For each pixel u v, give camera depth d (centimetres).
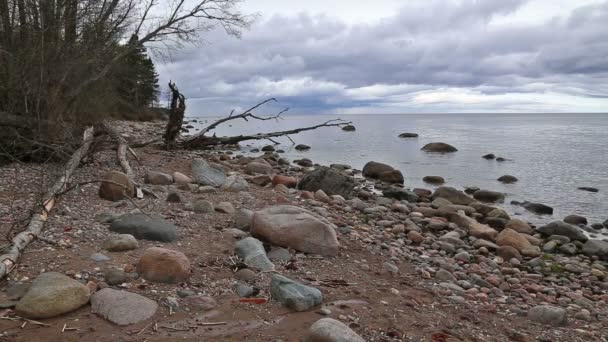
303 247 636
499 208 1336
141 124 3894
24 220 603
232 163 1825
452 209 1176
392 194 1435
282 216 658
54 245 550
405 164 2419
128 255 545
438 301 547
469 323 495
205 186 1034
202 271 527
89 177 1012
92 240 582
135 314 408
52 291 404
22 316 392
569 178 1994
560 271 827
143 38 1669
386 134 5116
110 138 1442
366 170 1953
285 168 1933
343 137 4572
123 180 823
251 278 518
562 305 628
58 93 1247
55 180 846
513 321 528
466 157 2725
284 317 438
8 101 1157
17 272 470
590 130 6053
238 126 6869
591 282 774
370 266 645
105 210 729
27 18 1243
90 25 1428
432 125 8081
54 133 1154
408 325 460
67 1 1314
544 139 4200
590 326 543
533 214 1388
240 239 650
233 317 429
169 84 1819
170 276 482
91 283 452
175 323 408
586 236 1097
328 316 451
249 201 955
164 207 796
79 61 1335
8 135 1076
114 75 1919
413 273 654
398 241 851
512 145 3528
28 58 1159
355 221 970
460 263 786
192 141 1897
